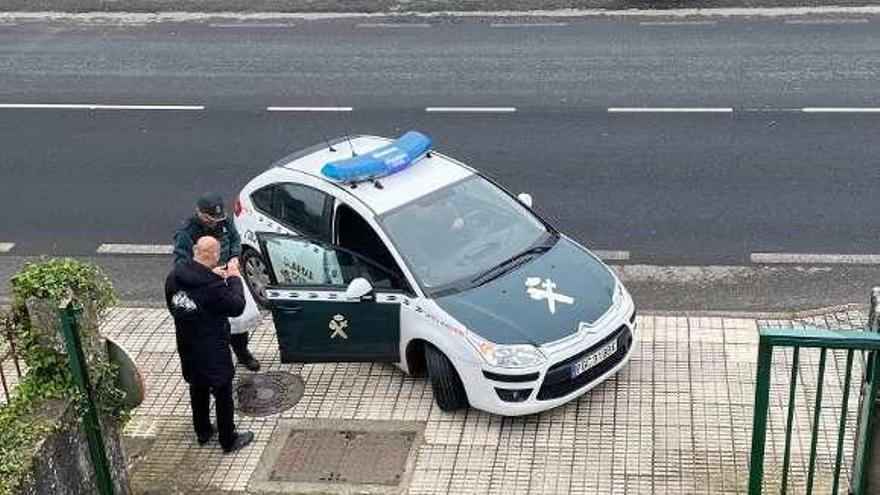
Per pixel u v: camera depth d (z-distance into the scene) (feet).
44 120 49.60
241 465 25.41
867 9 57.67
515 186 40.40
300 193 30.30
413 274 27.07
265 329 31.53
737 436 25.32
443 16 61.05
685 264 34.60
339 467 25.16
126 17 64.03
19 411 20.67
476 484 24.27
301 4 64.34
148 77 54.29
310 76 53.01
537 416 26.53
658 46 54.13
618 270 34.50
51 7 66.33
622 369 28.32
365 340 27.84
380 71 53.11
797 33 54.75
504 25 58.90
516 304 26.55
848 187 38.70
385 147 30.40
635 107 46.88
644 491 23.72
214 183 42.32
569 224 37.50
